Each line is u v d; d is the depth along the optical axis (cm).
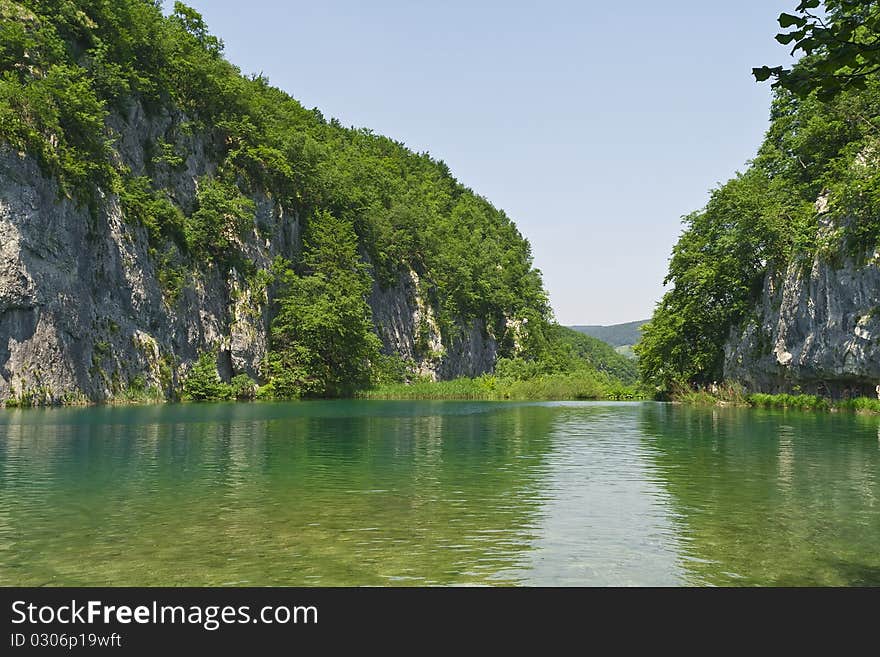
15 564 971
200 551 1033
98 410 4491
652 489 1577
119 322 5600
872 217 4444
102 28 6188
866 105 5409
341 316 7988
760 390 5956
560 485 1633
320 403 6234
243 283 7275
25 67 5153
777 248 5650
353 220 10250
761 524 1230
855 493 1529
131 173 6206
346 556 1014
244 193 7775
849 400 4762
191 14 8112
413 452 2292
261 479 1697
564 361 14325
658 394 7919
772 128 6519
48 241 4850
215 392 6438
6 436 2720
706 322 6738
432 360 11419
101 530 1159
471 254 13712
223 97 7850
